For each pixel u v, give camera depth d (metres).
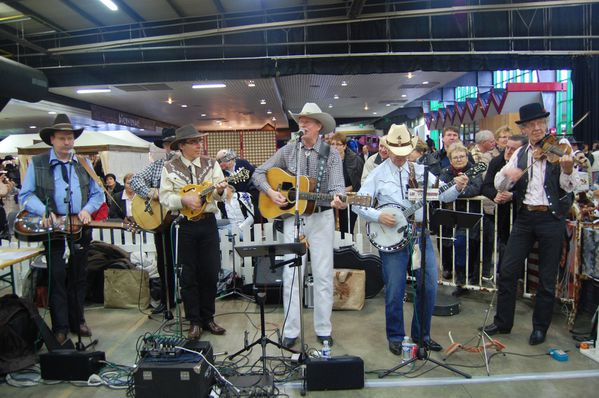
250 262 4.52
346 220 5.26
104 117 14.91
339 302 3.97
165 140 3.87
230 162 5.07
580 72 10.23
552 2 6.84
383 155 4.52
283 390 2.59
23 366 2.91
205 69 9.36
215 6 7.75
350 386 2.57
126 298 4.18
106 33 8.61
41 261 4.12
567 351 3.04
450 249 4.55
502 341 3.23
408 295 4.14
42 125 17.20
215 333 3.46
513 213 4.04
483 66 8.72
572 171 2.91
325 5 7.94
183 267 3.34
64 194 3.22
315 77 12.22
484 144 4.70
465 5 7.67
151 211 3.79
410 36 8.26
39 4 7.20
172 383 2.32
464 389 2.56
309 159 3.13
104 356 2.93
